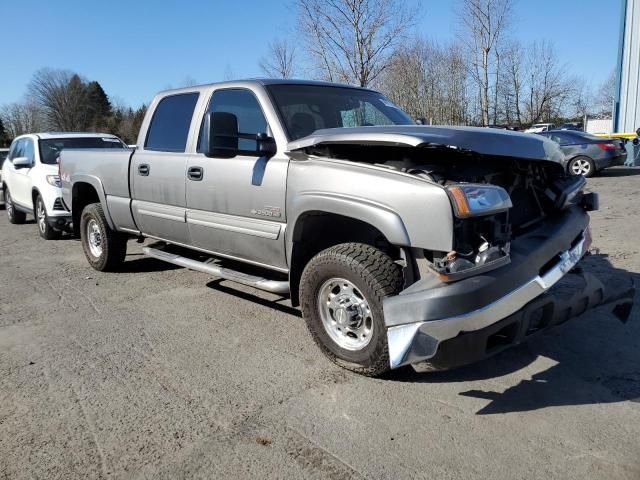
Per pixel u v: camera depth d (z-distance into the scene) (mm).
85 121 81000
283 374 3721
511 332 3156
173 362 3971
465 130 3350
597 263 5914
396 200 3232
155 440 2977
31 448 2939
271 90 4406
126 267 6914
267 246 4223
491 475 2598
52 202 8859
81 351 4227
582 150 15492
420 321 3039
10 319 5031
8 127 83062
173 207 5148
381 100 5164
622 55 20734
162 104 5461
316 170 3717
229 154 4156
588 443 2822
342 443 2891
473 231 3143
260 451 2846
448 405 3250
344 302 3605
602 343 4027
